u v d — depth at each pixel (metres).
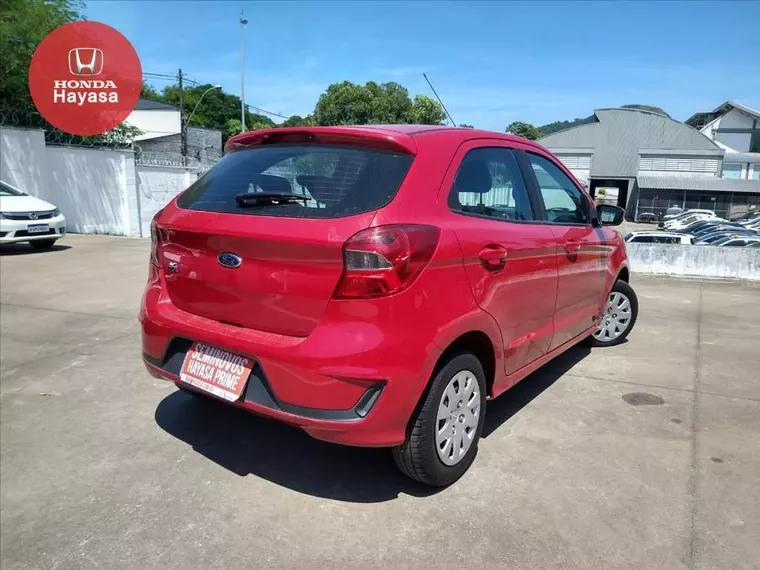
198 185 3.15
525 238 3.31
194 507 2.80
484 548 2.50
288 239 2.48
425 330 2.55
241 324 2.74
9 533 2.61
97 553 2.48
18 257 10.74
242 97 33.22
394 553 2.47
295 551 2.48
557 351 4.03
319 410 2.46
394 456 2.82
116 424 3.67
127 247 12.63
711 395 4.23
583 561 2.42
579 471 3.12
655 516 2.73
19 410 3.87
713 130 70.00
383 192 2.58
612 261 4.80
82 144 17.53
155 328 3.02
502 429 3.63
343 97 49.66
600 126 61.22
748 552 2.49
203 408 3.92
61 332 5.69
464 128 3.26
